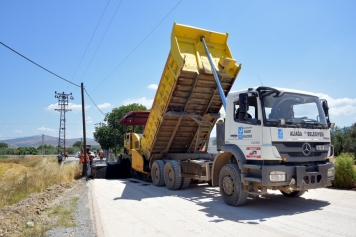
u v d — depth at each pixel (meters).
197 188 11.41
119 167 16.47
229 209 7.54
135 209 7.86
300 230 5.62
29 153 62.47
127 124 16.67
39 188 11.42
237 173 7.70
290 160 7.04
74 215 7.20
